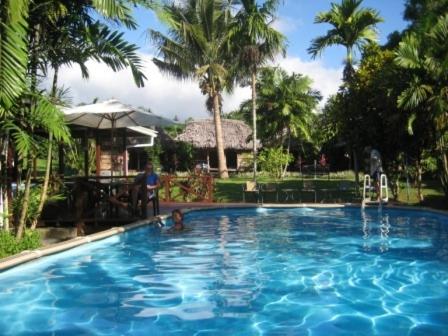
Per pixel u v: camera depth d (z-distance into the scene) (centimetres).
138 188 1245
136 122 1570
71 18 886
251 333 501
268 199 2080
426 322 532
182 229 1194
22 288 669
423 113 1568
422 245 1000
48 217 1140
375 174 1738
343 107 1905
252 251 947
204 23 3381
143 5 877
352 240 1069
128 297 633
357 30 2166
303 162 4928
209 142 4688
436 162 1944
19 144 755
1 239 812
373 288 673
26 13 695
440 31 1426
